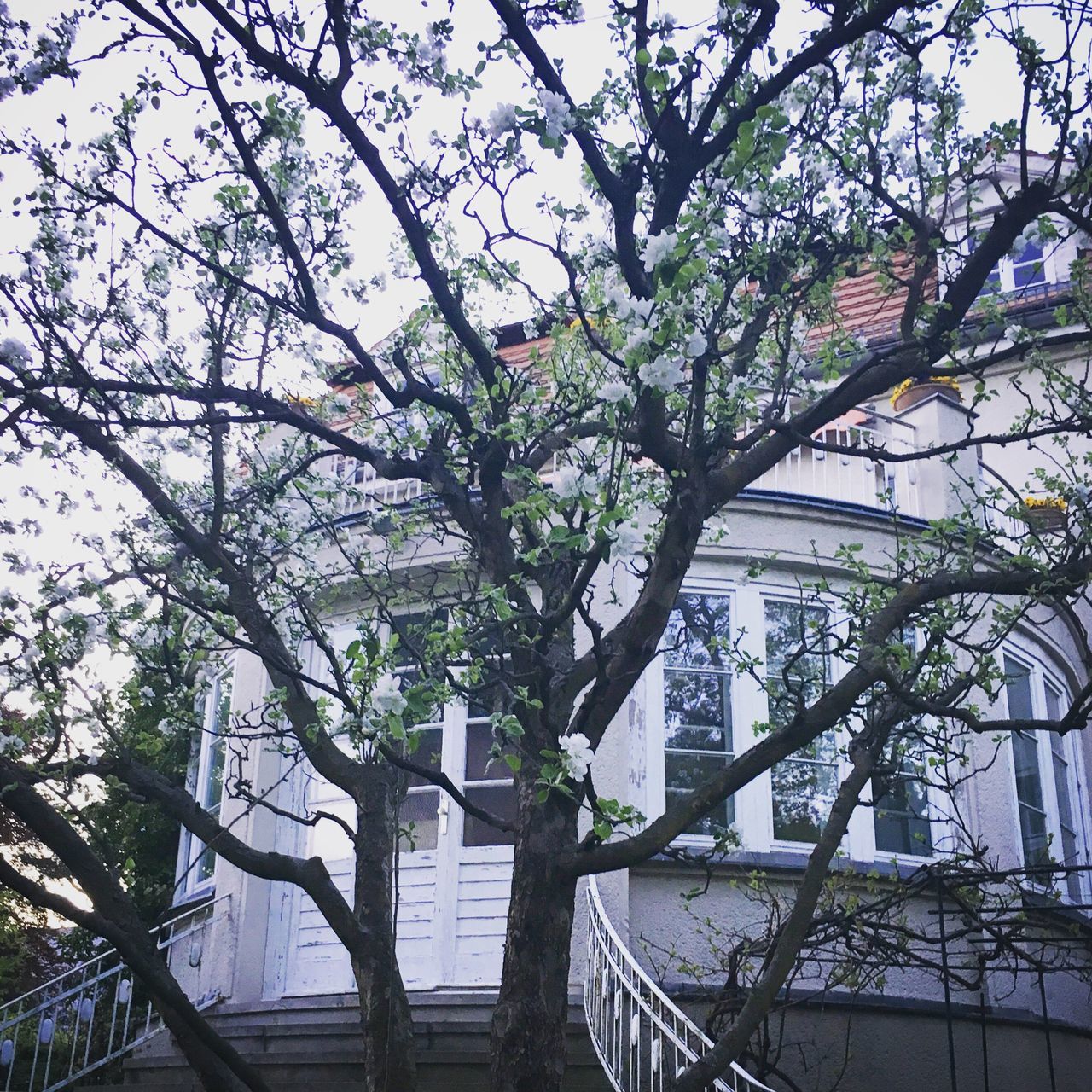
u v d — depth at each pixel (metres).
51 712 6.50
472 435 6.29
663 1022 6.54
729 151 5.31
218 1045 6.13
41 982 14.09
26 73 6.04
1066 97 6.29
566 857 5.15
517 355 10.28
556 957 5.07
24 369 6.57
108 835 12.70
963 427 10.82
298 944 9.71
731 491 5.81
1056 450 12.80
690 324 4.68
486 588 5.09
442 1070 7.51
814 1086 8.32
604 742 8.84
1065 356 13.04
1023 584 6.19
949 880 7.80
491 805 9.27
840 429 11.06
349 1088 7.42
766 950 7.13
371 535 9.24
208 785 11.53
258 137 6.40
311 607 7.99
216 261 7.23
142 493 6.94
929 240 6.55
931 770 9.58
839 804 5.77
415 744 4.38
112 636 6.73
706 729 9.24
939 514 10.34
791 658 6.02
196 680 8.86
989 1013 9.10
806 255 6.66
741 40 5.51
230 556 7.18
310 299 6.38
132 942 6.21
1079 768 11.24
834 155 6.54
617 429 4.90
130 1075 8.87
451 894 9.12
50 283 7.07
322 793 10.04
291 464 8.06
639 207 6.46
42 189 6.84
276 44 6.05
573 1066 7.56
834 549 9.77
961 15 6.26
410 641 6.08
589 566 4.87
